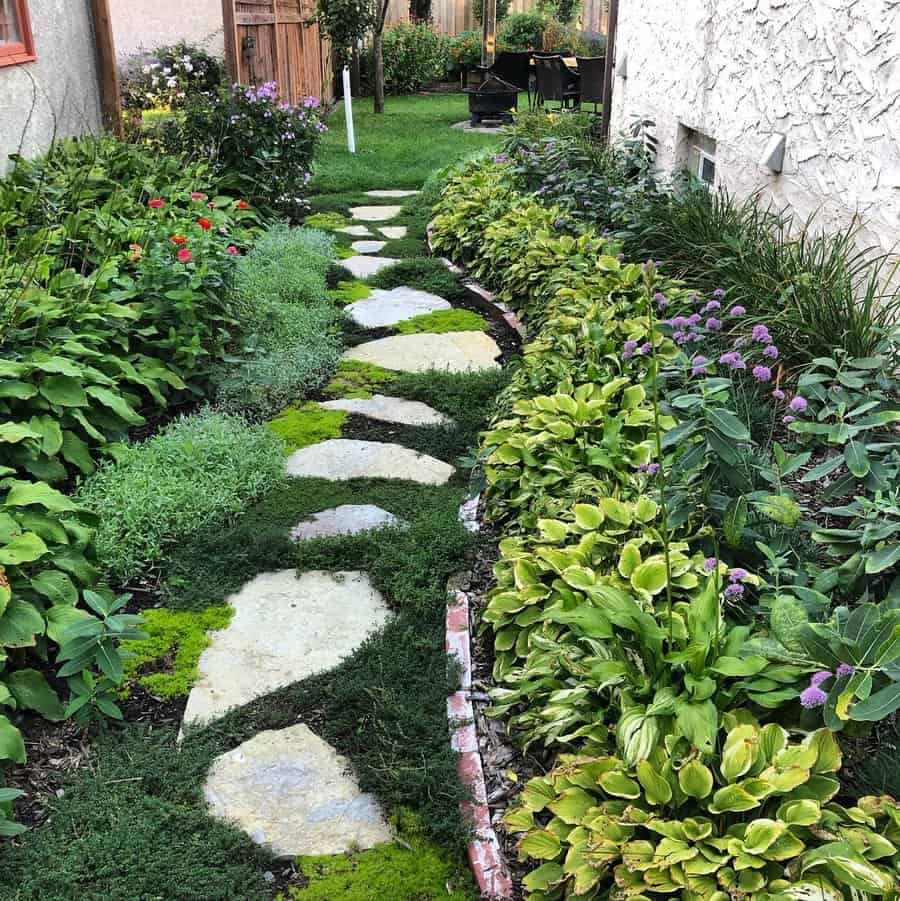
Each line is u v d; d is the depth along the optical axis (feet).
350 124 39.91
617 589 7.09
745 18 17.42
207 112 26.11
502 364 16.72
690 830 5.64
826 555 8.38
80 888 6.38
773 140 15.93
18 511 9.18
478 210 23.52
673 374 10.09
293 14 46.06
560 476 10.21
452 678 8.38
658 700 6.30
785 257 13.61
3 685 7.19
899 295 11.42
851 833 5.42
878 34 12.24
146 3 42.24
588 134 33.37
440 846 6.81
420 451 13.28
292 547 10.53
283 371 15.46
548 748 7.47
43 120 23.44
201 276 14.98
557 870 5.97
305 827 6.98
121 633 7.73
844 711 5.57
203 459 11.95
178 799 7.20
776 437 10.71
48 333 12.46
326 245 23.89
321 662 8.80
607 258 16.29
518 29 74.28
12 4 21.98
